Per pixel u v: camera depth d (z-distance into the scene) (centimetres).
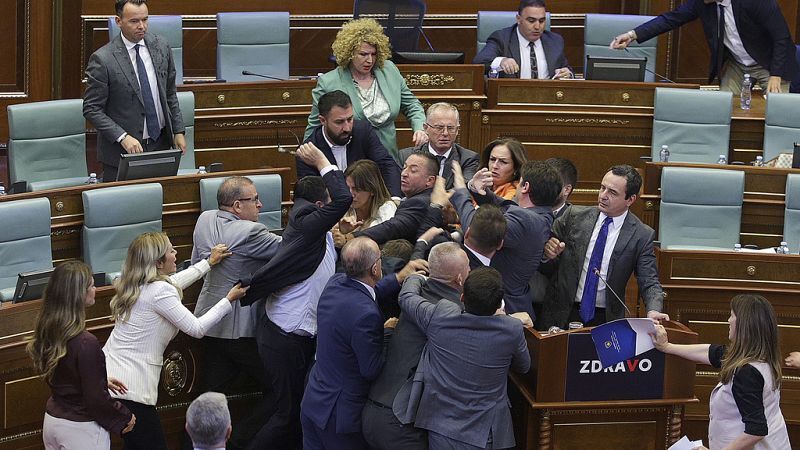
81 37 1568
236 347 932
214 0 1591
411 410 770
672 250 998
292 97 1309
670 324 848
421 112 1137
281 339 884
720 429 756
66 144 1191
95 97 1127
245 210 928
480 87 1330
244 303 887
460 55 1338
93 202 1005
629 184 863
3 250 981
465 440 759
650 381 828
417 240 871
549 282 891
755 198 1161
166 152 1062
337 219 861
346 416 798
